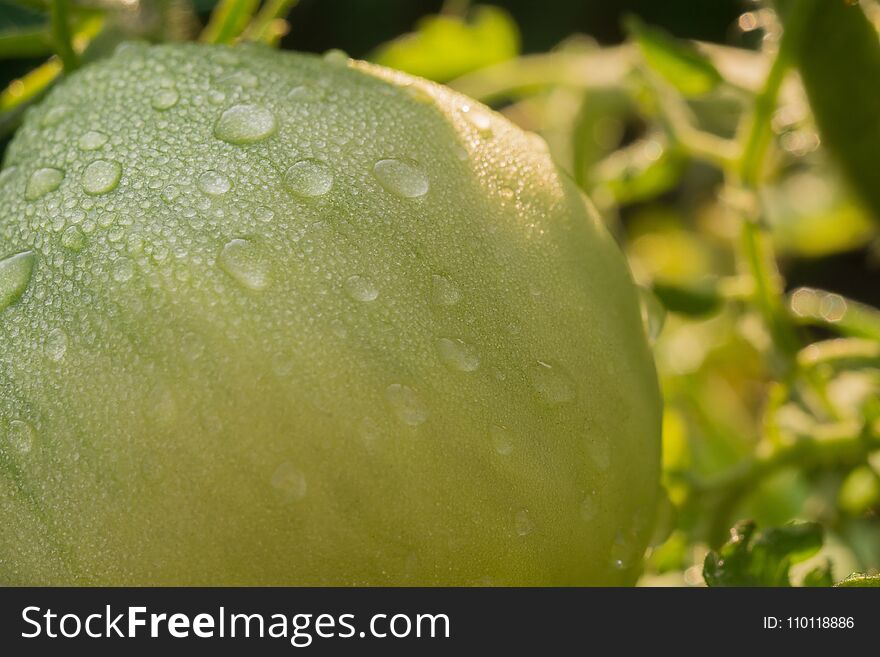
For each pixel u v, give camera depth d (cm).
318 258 23
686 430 30
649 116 33
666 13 48
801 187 39
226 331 22
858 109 28
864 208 29
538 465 23
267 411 22
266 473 22
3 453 23
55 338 23
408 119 24
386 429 22
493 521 23
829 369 29
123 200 23
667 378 32
